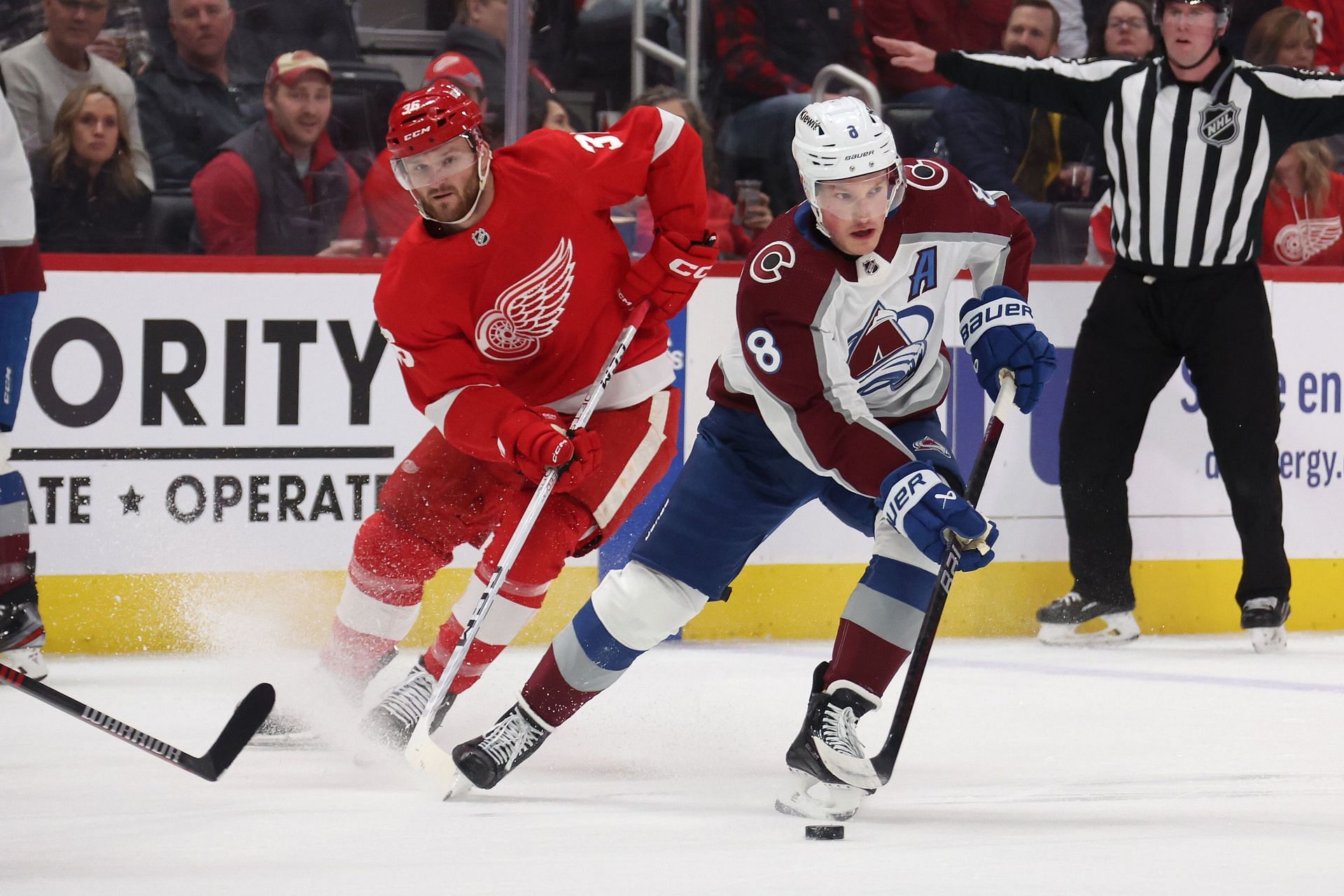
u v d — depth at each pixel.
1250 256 11.22
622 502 7.12
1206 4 10.87
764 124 12.34
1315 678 9.84
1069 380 11.85
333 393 10.89
